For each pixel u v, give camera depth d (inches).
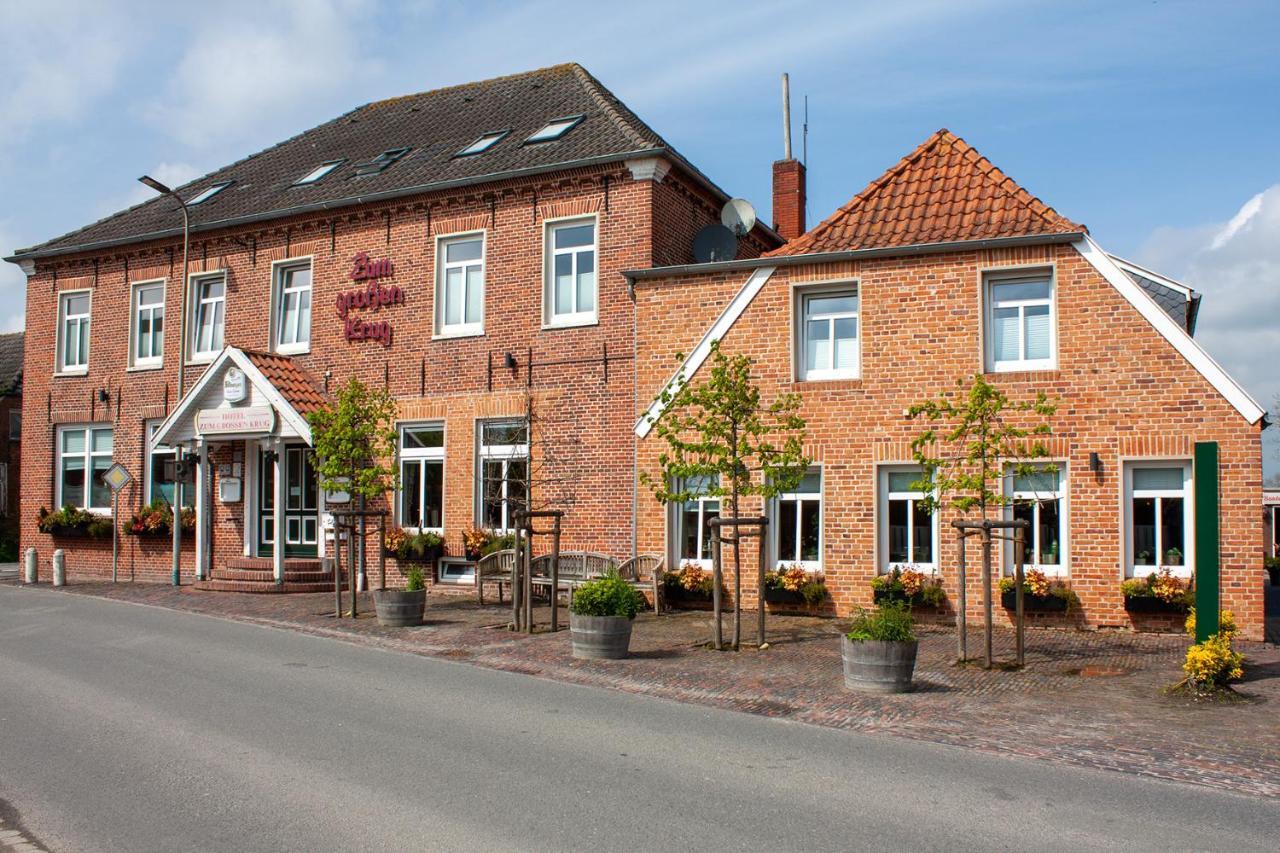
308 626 633.0
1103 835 255.0
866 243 661.3
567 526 754.2
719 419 596.7
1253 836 255.9
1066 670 482.6
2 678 453.1
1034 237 612.1
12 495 1510.8
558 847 242.8
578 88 926.4
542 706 404.2
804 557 669.3
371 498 821.9
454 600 761.6
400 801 277.0
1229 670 424.2
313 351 877.8
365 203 850.8
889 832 255.4
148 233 956.6
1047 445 606.9
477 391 800.3
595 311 764.6
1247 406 572.7
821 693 434.9
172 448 946.7
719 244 780.6
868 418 650.2
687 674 476.4
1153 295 713.0
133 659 505.4
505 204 800.3
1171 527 592.1
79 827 256.1
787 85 987.9
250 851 239.6
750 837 250.8
